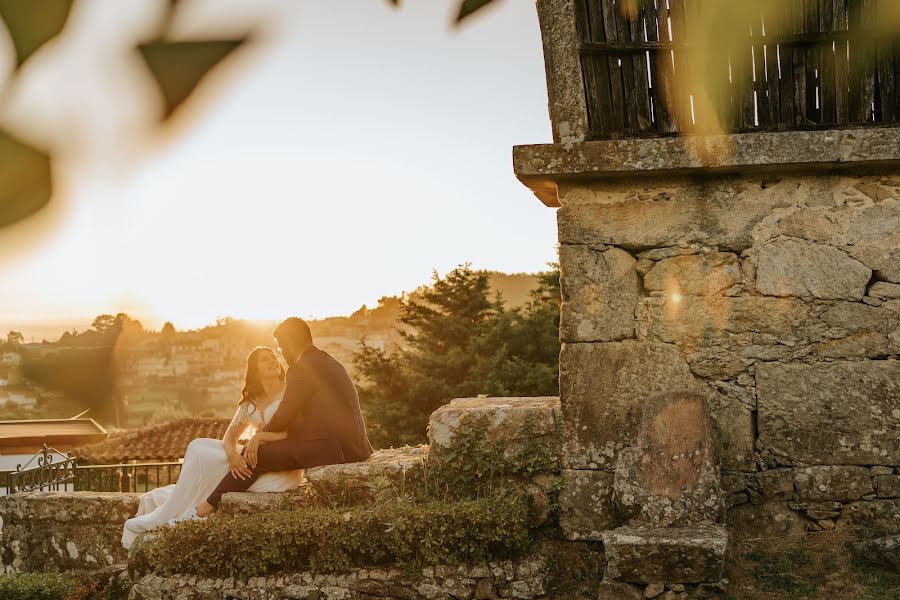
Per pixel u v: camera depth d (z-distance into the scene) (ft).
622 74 18.24
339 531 17.80
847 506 17.85
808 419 18.06
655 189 18.67
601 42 18.13
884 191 18.22
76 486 30.55
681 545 15.64
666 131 18.13
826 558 17.01
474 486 19.22
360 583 17.58
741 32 2.46
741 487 18.17
